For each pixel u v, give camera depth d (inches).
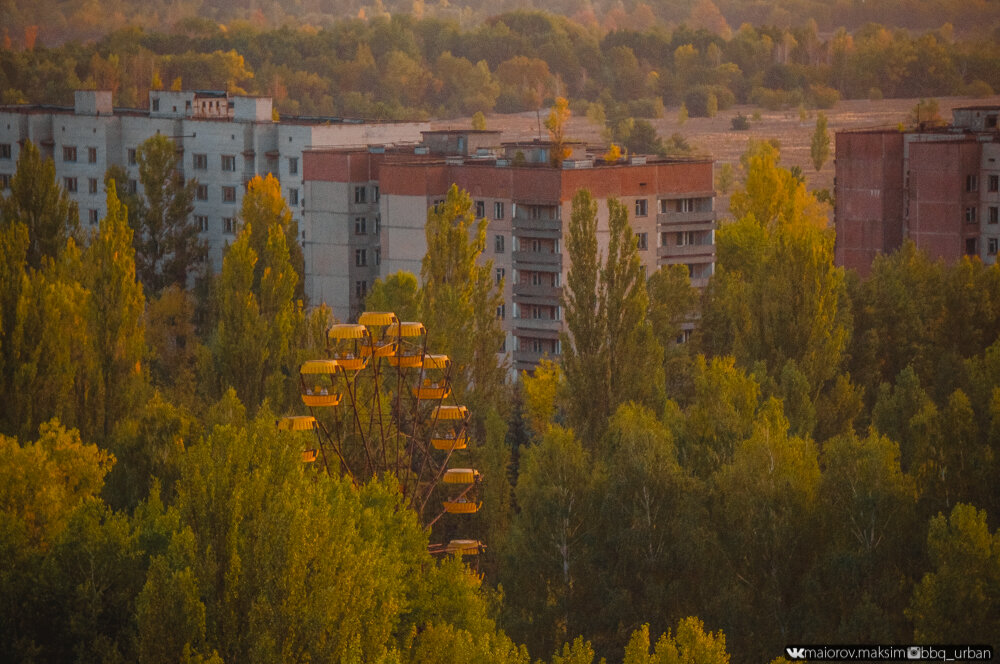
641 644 3221.0
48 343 5438.0
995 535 3757.4
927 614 3713.1
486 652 3405.5
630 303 5826.8
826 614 4001.0
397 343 4207.7
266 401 4640.8
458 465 5167.3
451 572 3747.5
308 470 4033.0
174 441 4586.6
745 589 4119.1
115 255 5743.1
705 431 4672.7
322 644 3324.3
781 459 4210.1
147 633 3464.6
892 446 4308.6
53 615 3868.1
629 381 5826.8
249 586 3474.4
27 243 5526.6
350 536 3427.7
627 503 4311.0
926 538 4052.7
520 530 4372.5
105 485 4574.3
